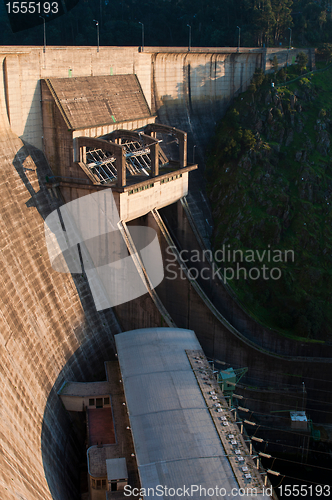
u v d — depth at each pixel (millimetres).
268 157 87375
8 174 57469
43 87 61156
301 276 78500
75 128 61281
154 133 76125
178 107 89812
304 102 96000
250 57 97875
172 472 41094
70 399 52000
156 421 45812
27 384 47312
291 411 64750
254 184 84625
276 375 66312
